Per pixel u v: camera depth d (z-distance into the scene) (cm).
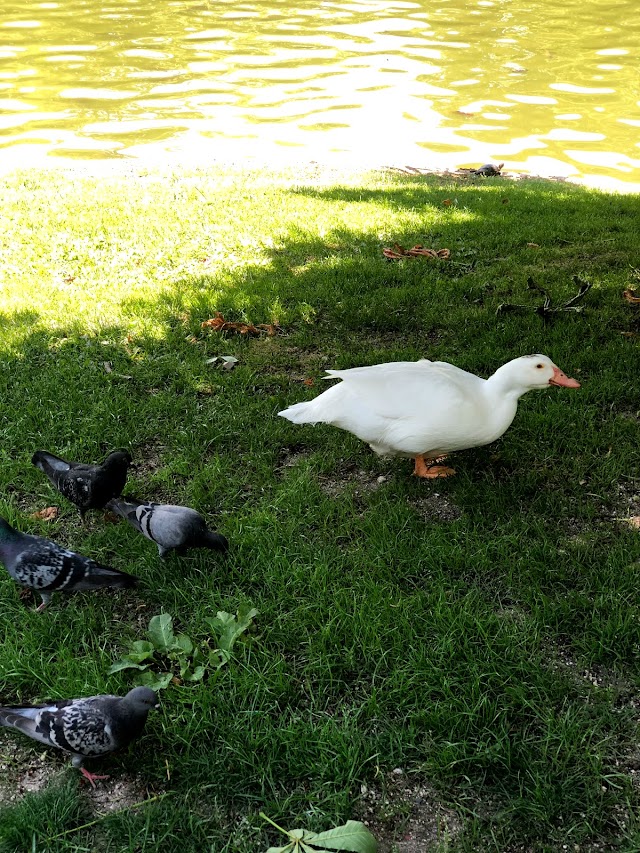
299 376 247
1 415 222
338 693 142
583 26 1059
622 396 226
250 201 435
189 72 852
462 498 188
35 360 255
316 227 382
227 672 142
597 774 125
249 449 210
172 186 475
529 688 139
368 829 120
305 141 673
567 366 241
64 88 784
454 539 175
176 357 253
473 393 186
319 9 1131
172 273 329
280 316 282
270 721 134
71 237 371
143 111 729
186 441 211
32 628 153
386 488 193
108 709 124
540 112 768
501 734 132
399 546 171
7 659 145
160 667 147
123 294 304
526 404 225
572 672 144
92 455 207
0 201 430
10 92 766
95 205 423
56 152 609
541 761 127
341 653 147
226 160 599
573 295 291
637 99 802
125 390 234
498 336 260
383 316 278
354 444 211
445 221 399
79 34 980
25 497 196
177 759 129
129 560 172
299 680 143
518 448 207
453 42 987
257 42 973
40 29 997
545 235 370
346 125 721
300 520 181
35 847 116
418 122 737
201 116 725
